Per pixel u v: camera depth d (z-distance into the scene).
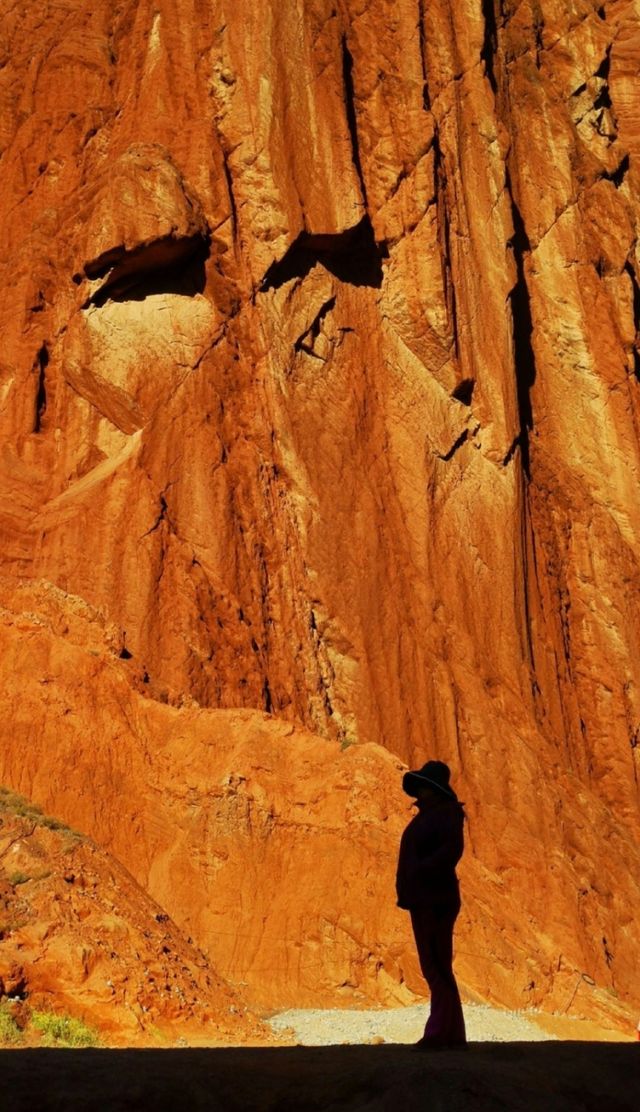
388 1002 23.02
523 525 38.97
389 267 38.38
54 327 36.09
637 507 42.22
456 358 37.97
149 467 33.47
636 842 37.06
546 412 42.69
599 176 45.84
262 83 37.16
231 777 25.39
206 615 32.12
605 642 39.88
